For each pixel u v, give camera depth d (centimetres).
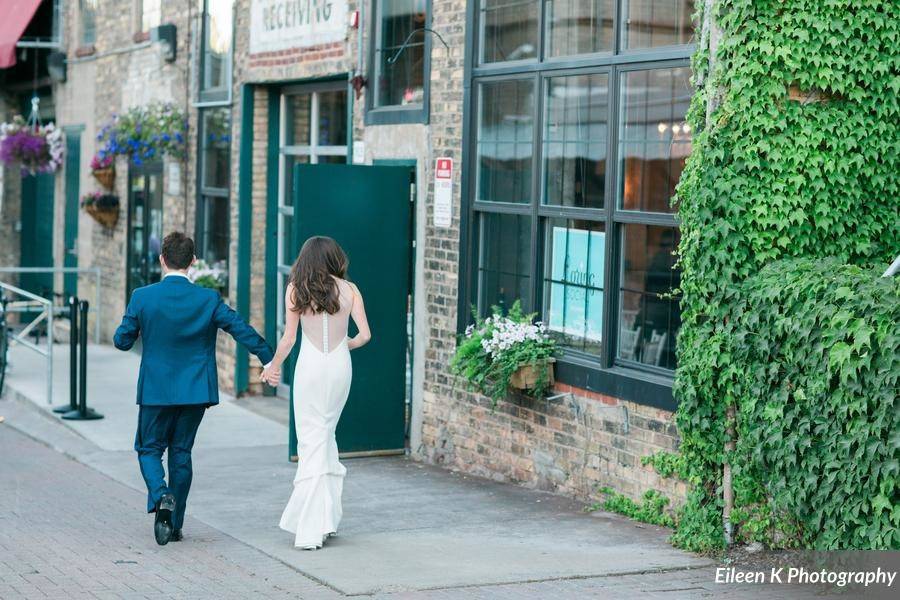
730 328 777
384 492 1013
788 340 727
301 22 1378
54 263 2338
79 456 1200
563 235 1001
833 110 794
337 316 800
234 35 1548
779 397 736
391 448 1190
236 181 1543
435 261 1155
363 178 1156
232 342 1557
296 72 1390
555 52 1008
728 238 782
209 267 1648
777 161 786
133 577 729
